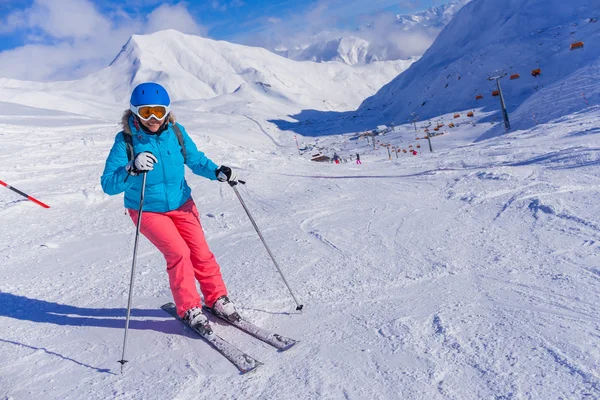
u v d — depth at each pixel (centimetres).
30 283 446
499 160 972
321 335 271
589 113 1705
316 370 229
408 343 246
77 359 275
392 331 262
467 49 12900
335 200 757
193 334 293
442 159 1226
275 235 555
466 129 6022
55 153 1528
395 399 196
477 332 249
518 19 11175
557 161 796
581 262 341
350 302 319
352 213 640
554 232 426
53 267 504
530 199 554
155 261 496
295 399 205
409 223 543
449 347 236
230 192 949
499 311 273
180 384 231
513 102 8081
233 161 1440
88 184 1034
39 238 652
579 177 640
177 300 295
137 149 287
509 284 317
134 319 331
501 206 556
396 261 403
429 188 760
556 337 231
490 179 740
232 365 246
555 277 318
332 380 218
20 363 275
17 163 1319
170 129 298
